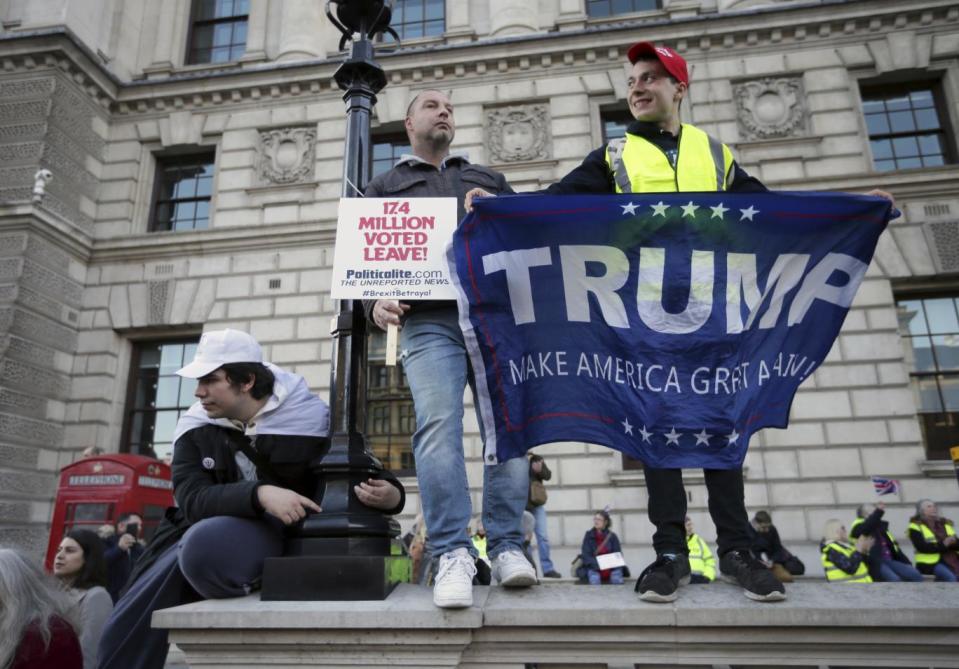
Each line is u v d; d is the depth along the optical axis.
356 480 2.54
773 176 13.91
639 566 12.00
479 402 2.60
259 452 2.70
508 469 2.65
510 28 16.00
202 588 2.34
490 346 2.60
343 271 2.64
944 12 14.22
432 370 2.63
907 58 14.23
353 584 2.25
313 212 15.34
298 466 2.71
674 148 2.96
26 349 13.72
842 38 14.55
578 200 2.68
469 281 2.61
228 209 15.70
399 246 2.68
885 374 12.49
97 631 3.94
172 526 2.76
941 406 12.62
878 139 14.42
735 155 14.16
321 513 2.43
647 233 2.68
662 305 2.63
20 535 12.97
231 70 16.47
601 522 10.24
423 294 2.62
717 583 2.50
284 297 14.82
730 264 2.67
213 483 2.60
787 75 14.55
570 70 15.42
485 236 2.66
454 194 3.02
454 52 15.73
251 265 15.16
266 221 15.44
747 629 2.01
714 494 2.58
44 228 14.27
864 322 12.80
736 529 2.49
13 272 13.73
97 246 15.56
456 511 2.39
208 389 2.62
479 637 2.08
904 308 13.24
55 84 15.07
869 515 9.54
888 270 12.98
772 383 2.66
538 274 2.67
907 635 1.95
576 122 15.04
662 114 3.00
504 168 14.92
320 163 15.70
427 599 2.25
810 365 2.71
